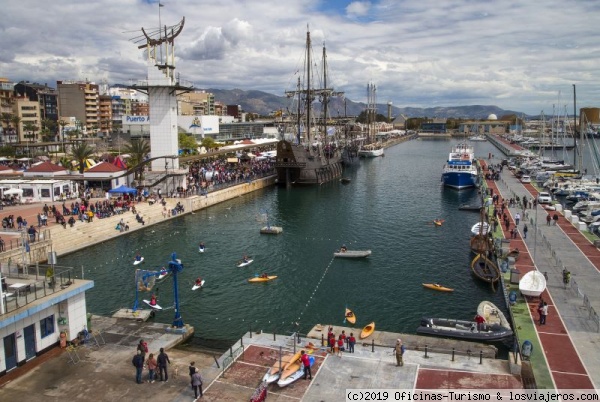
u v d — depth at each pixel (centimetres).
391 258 8156
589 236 8875
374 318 5772
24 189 10675
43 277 4666
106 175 11806
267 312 5966
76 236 8519
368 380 3831
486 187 14700
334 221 11050
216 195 13062
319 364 4100
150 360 3791
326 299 6378
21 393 3625
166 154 12425
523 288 5659
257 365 4103
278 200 13825
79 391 3666
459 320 5406
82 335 4484
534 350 4469
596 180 14962
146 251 8394
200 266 7688
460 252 8475
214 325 5569
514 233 8794
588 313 5303
